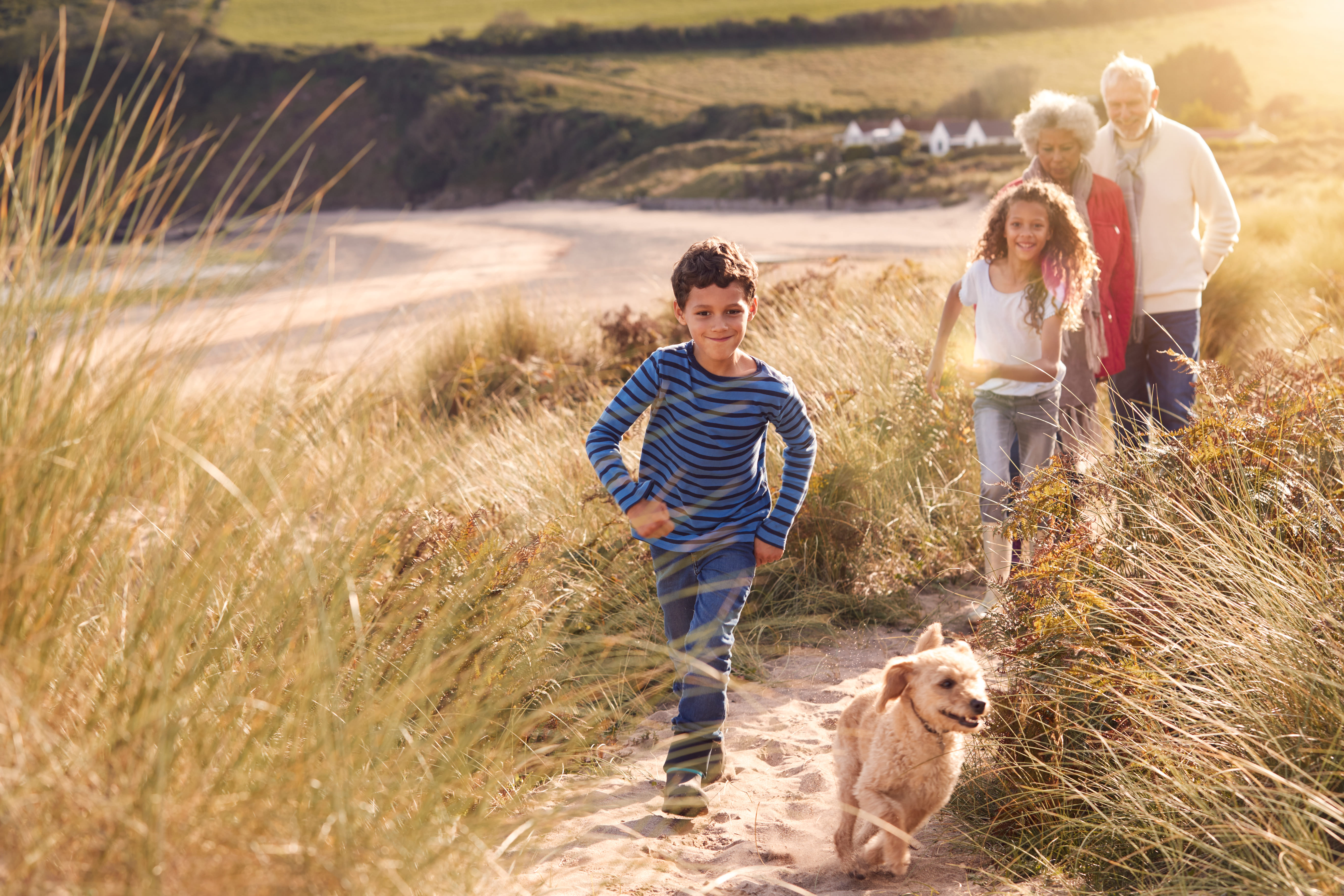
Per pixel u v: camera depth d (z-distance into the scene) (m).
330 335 2.84
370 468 2.81
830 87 117.38
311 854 1.67
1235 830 2.23
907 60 127.19
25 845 1.53
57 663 1.87
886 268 9.48
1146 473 3.59
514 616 3.28
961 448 5.35
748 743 3.51
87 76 2.41
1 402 1.98
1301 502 3.25
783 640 4.30
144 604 1.98
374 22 123.44
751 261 3.09
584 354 8.50
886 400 5.70
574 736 3.23
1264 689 2.54
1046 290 4.17
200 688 1.98
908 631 4.33
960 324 7.04
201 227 2.57
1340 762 2.32
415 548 3.34
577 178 94.12
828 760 3.32
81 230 2.25
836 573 4.62
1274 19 143.38
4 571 1.81
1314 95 116.50
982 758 3.01
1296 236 12.29
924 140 89.50
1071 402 4.71
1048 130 4.64
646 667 3.73
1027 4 140.25
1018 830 2.73
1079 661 2.82
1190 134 5.00
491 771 2.50
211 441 2.39
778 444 5.18
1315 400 3.77
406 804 2.11
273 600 2.18
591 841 2.83
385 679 2.58
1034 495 3.59
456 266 33.09
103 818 1.58
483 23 126.44
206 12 112.69
